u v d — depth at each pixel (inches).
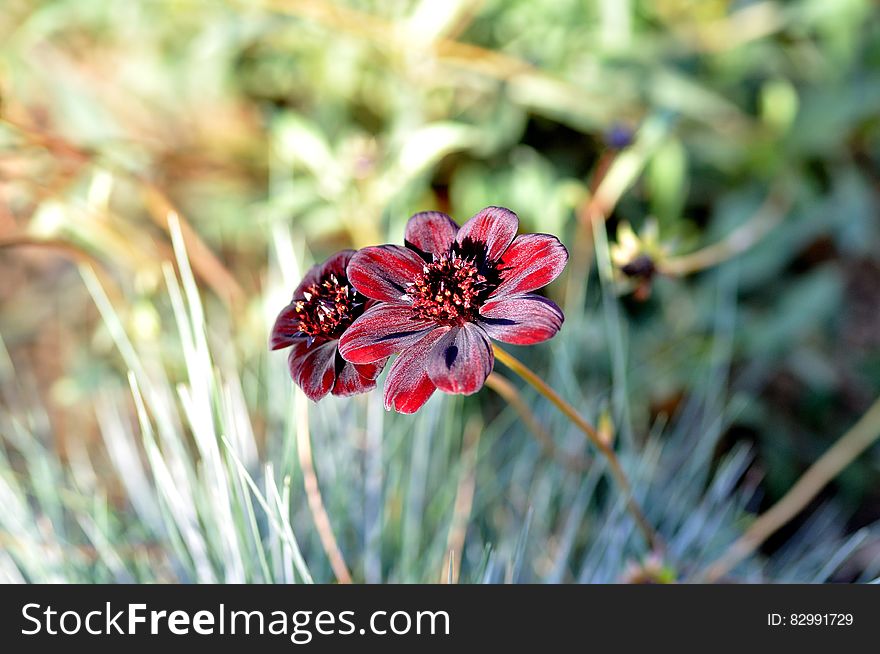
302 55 27.8
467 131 24.9
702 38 27.4
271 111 29.4
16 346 28.6
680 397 26.4
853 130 28.2
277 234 23.7
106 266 26.0
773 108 25.7
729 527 24.6
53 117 27.0
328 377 19.6
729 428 26.6
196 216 28.3
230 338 25.2
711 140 27.2
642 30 27.8
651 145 23.7
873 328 28.1
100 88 30.0
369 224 24.7
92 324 28.6
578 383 25.5
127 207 28.1
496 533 24.1
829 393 26.7
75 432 27.0
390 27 25.0
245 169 29.3
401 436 23.8
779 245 26.5
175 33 28.6
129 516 24.4
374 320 19.5
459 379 19.1
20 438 25.0
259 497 20.9
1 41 26.9
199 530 22.3
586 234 24.4
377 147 25.6
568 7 26.4
